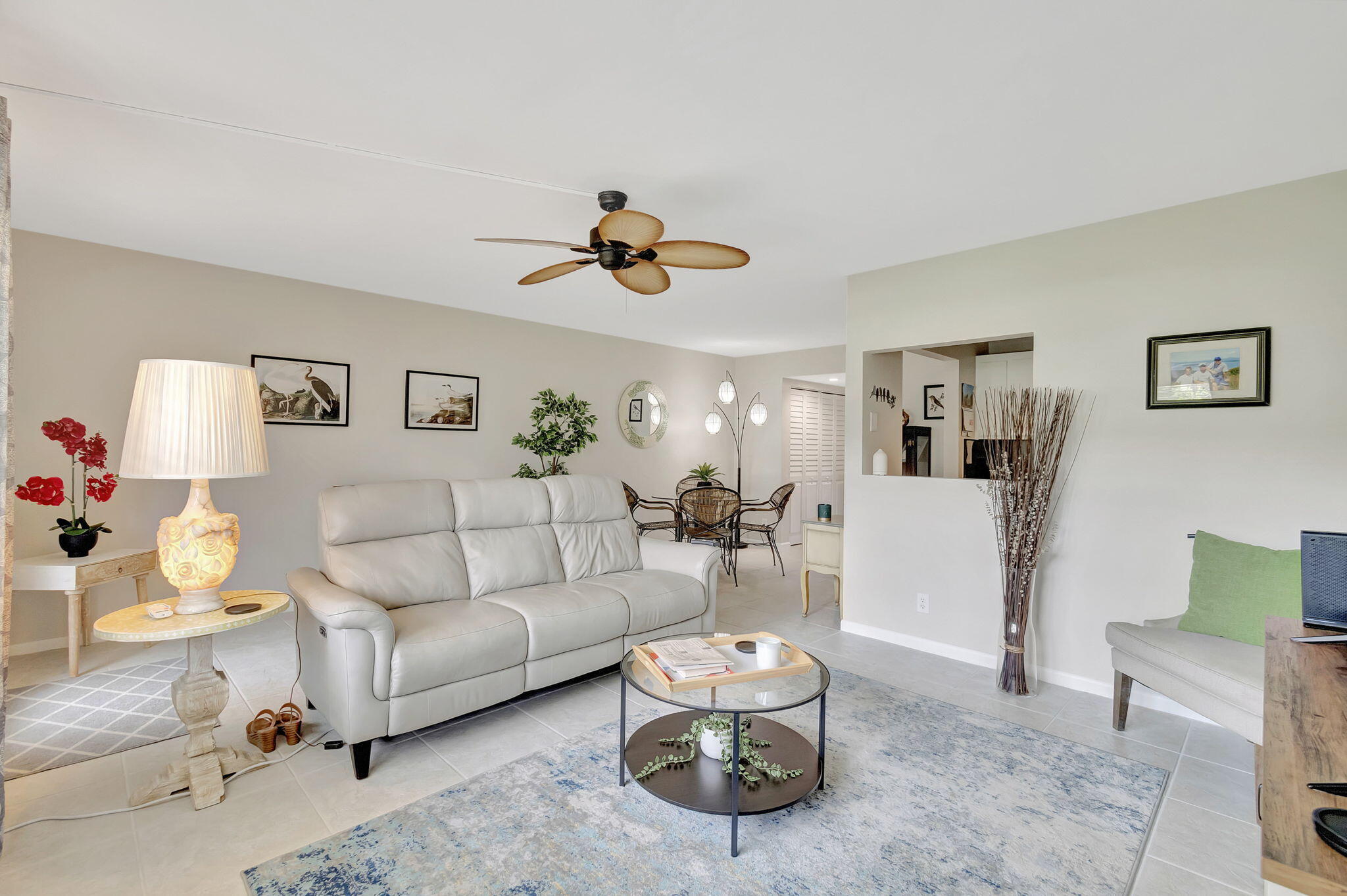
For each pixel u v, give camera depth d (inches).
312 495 177.0
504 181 104.5
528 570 130.3
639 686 80.1
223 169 100.8
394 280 173.6
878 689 121.3
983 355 207.2
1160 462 112.5
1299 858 26.5
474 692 100.3
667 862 69.9
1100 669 119.3
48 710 108.6
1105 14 62.2
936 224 122.2
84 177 104.4
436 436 205.2
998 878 67.8
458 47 69.0
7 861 69.4
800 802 81.9
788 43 67.6
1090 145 89.7
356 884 66.1
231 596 95.4
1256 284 103.5
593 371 256.5
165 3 61.6
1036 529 118.0
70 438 120.1
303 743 97.7
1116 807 81.4
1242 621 94.9
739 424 323.3
